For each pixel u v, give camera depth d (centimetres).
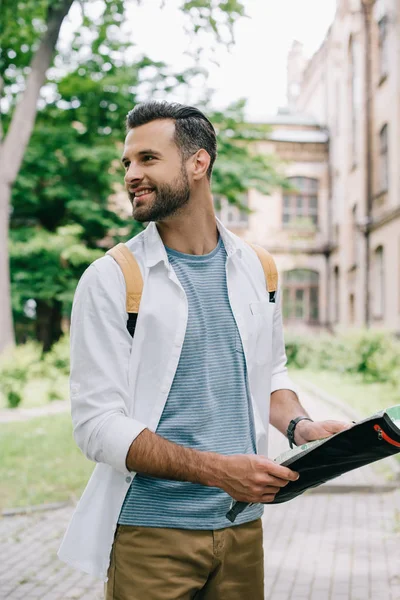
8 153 1809
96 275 185
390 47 2184
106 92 2061
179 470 172
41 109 2158
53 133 2148
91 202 2220
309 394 1537
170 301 188
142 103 194
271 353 205
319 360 2170
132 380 184
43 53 1802
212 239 204
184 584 185
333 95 3073
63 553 188
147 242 194
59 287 2245
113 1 1400
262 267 209
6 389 1409
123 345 184
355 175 2666
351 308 2769
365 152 2455
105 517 186
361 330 1903
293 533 607
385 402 1300
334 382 1722
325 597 462
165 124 190
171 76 2011
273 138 3244
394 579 491
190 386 187
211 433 188
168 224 198
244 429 194
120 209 2364
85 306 184
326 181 3266
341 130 2909
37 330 2631
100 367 180
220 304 196
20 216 2420
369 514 661
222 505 188
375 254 2372
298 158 3272
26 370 1462
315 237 3272
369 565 521
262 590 201
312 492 743
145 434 173
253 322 199
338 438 164
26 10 1919
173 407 186
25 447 944
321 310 3259
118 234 2348
